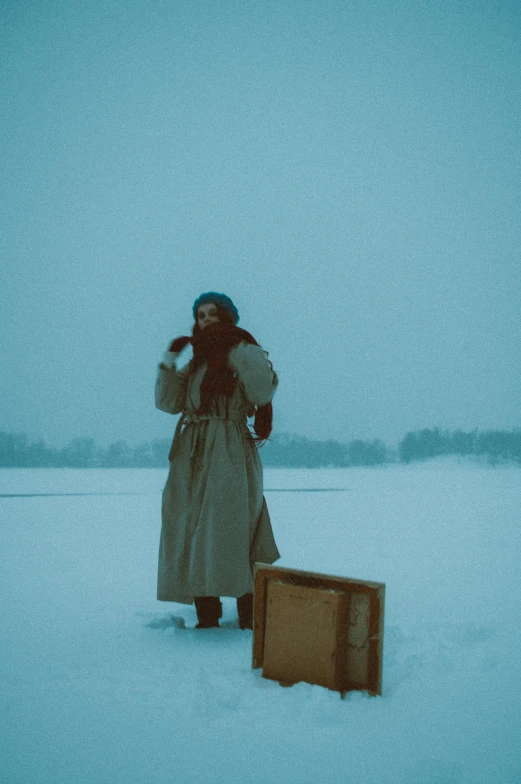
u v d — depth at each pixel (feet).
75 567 18.97
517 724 6.45
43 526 32.17
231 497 10.44
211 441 10.77
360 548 22.04
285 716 6.59
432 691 7.41
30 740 6.06
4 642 9.82
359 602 7.51
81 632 10.56
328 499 52.90
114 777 5.33
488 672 8.16
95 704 6.98
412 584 15.19
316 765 5.53
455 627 10.55
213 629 10.53
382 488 74.33
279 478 119.03
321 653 7.40
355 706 6.89
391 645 9.41
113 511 42.42
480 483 90.43
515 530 28.17
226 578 10.12
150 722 6.47
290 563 18.58
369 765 5.53
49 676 7.99
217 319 11.41
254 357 10.57
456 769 5.43
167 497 11.07
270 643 7.79
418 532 27.50
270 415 11.13
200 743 5.98
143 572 18.01
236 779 5.29
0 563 19.77
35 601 13.64
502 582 15.47
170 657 8.79
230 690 7.27
